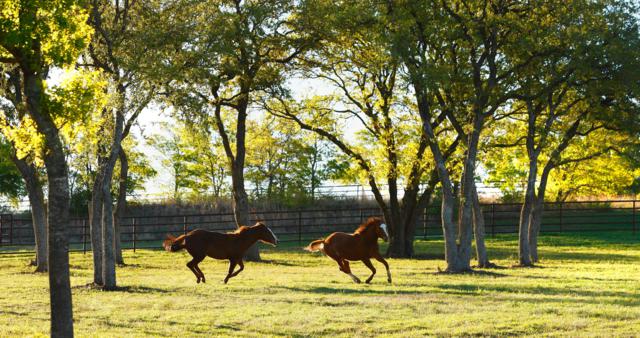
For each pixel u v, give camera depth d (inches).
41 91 443.8
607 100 1293.1
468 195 1134.4
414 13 1063.6
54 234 444.8
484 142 1422.2
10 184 2412.6
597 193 2085.4
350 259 921.5
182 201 2166.6
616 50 1107.3
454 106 1159.6
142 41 957.8
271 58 1437.0
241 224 1504.7
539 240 1868.8
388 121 1528.1
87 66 924.0
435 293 793.6
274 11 1331.2
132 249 1717.5
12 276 1103.6
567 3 1123.9
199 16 1151.0
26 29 420.2
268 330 579.5
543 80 1223.5
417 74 1023.0
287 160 2400.3
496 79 1131.3
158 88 973.2
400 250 1596.9
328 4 1299.2
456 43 1109.7
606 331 561.6
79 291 852.6
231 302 727.1
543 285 882.8
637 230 2048.5
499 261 1391.5
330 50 1449.3
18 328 576.7
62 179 448.1
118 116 901.8
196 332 573.6
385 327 585.6
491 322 599.5
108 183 898.1
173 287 869.8
